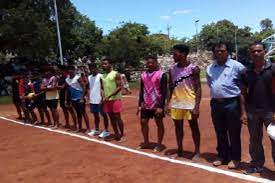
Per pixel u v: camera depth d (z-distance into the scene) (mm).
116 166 7949
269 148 8594
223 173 7000
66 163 8453
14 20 31078
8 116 17312
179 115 7957
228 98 7016
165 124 12359
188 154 8477
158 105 8703
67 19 38562
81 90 11391
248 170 6883
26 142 10984
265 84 6516
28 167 8406
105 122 10695
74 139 10812
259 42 6504
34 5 35469
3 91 30703
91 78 10836
